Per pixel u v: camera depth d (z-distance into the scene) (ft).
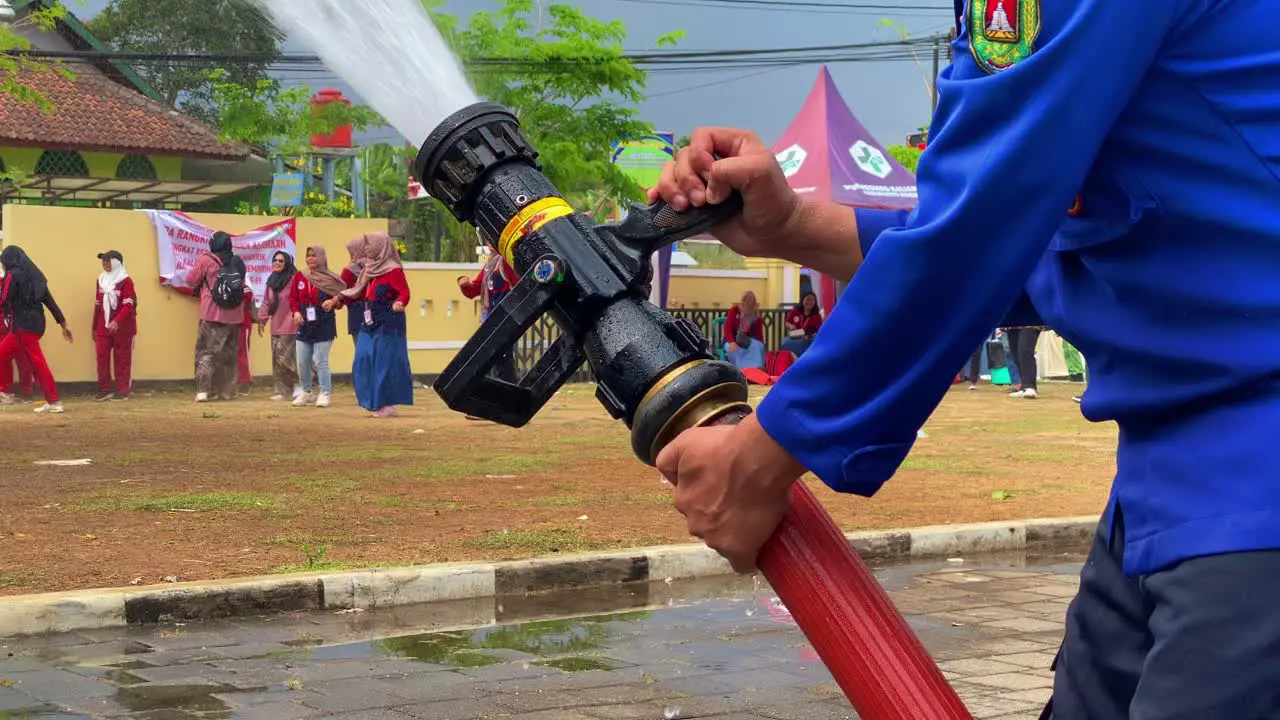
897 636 4.87
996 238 4.70
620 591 23.16
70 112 99.86
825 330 4.88
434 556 23.79
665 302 69.72
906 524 28.17
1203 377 4.93
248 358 70.13
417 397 69.26
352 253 55.67
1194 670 4.70
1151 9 4.68
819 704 16.06
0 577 21.53
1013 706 15.94
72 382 67.00
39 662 17.88
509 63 84.33
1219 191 4.81
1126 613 5.54
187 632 19.74
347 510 28.86
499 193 5.59
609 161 91.20
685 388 5.15
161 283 69.87
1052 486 34.78
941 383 4.83
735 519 4.96
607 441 44.78
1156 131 4.88
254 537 25.39
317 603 21.35
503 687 16.76
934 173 4.92
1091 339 5.31
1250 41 4.74
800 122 64.08
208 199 115.34
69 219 67.05
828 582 4.92
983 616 21.02
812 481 34.76
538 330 13.64
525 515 28.43
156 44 99.71
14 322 56.34
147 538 25.18
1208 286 4.87
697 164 5.99
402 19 5.70
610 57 85.61
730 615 21.07
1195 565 4.83
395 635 19.65
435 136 5.62
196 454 39.86
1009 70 4.74
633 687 16.76
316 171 117.19
